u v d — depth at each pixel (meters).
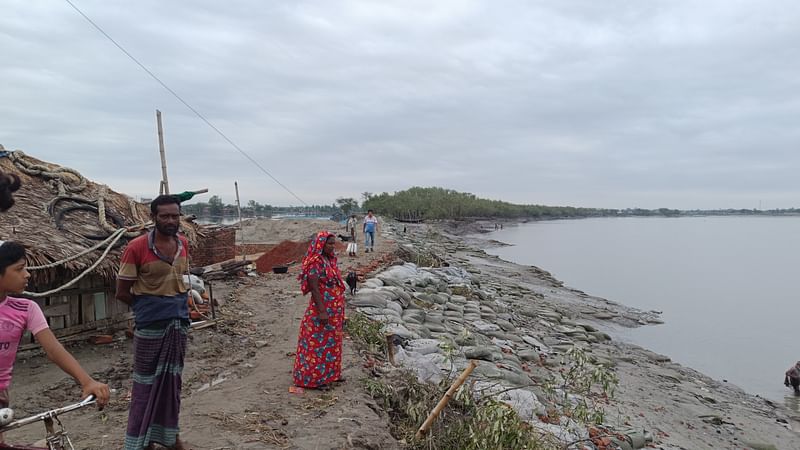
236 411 5.67
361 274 15.46
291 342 8.69
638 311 25.52
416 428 5.82
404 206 109.19
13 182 3.62
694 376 15.23
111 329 8.45
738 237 108.31
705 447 9.37
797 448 10.36
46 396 6.18
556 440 6.77
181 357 4.29
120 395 6.30
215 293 11.99
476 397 6.95
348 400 5.99
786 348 19.09
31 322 3.21
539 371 10.99
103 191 9.52
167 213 4.12
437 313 13.51
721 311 26.30
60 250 7.55
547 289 29.02
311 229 35.91
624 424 9.20
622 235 104.56
